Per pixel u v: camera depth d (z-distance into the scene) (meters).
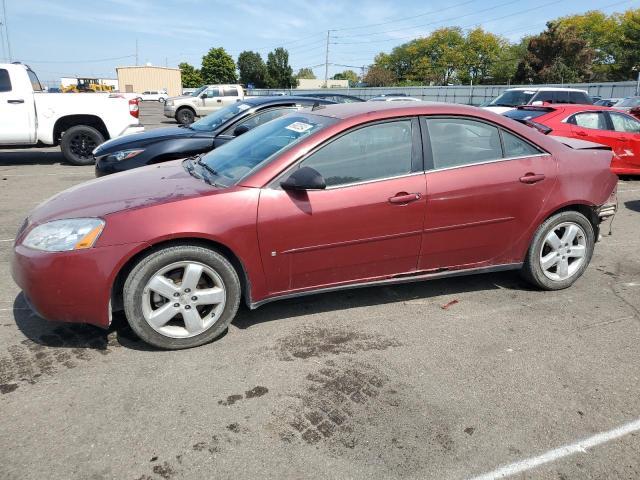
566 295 4.17
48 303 3.00
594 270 4.77
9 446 2.35
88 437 2.42
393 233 3.52
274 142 3.66
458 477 2.21
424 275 3.76
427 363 3.12
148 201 3.15
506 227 3.87
